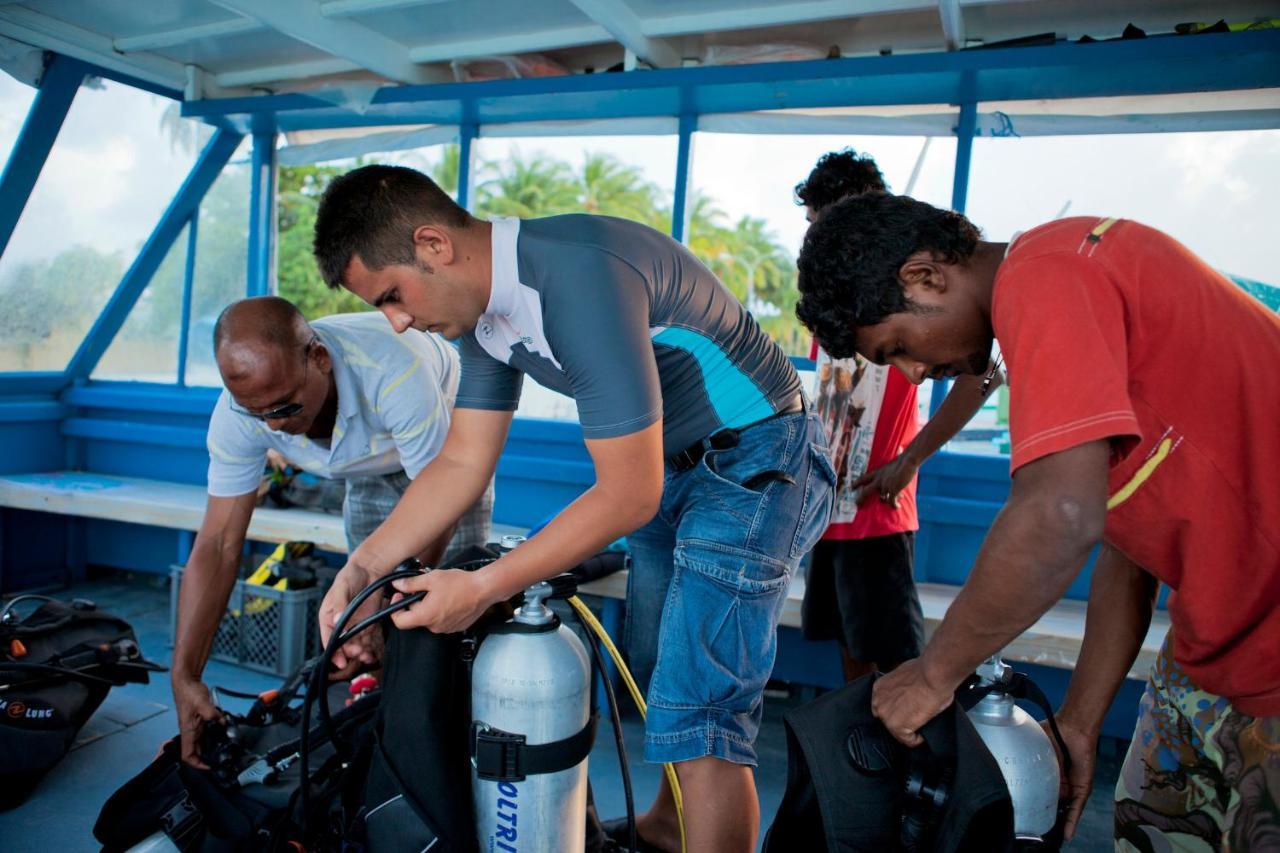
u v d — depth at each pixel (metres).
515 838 1.35
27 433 4.48
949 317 1.16
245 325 1.77
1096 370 0.99
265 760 1.78
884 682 1.22
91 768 2.63
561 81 3.27
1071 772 1.40
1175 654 1.31
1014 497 1.03
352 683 2.26
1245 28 2.67
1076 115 3.04
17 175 3.71
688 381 1.56
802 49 3.12
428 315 1.38
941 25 2.94
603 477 1.35
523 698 1.32
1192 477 1.13
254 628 3.39
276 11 2.99
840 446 2.37
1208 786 1.33
